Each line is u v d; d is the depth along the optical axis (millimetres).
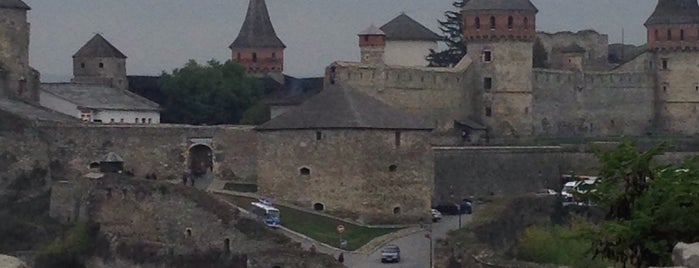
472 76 189625
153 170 153250
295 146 135375
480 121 189375
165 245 125875
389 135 134125
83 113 172750
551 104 195250
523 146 177000
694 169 49406
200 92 196250
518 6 189875
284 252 115125
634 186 49531
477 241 108375
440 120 184375
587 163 176750
